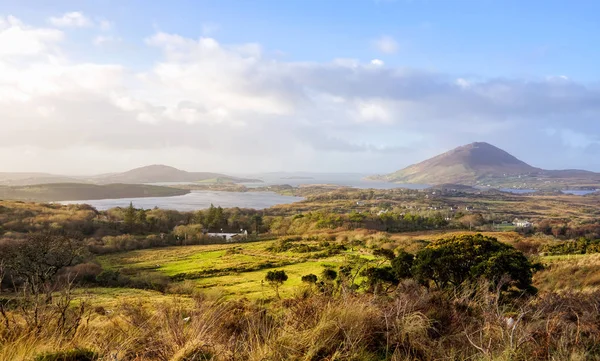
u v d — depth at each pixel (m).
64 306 3.87
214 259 58.78
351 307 3.62
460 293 5.10
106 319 4.02
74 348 3.17
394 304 3.95
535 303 4.97
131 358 3.13
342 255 48.56
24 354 3.03
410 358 3.22
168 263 55.56
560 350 3.22
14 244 34.00
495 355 3.16
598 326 4.01
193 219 105.62
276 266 49.84
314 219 95.12
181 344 3.12
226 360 2.97
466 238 14.05
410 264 13.60
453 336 3.64
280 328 3.43
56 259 32.19
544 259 26.38
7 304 3.90
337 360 2.98
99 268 38.06
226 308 3.87
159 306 3.96
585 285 16.20
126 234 80.00
